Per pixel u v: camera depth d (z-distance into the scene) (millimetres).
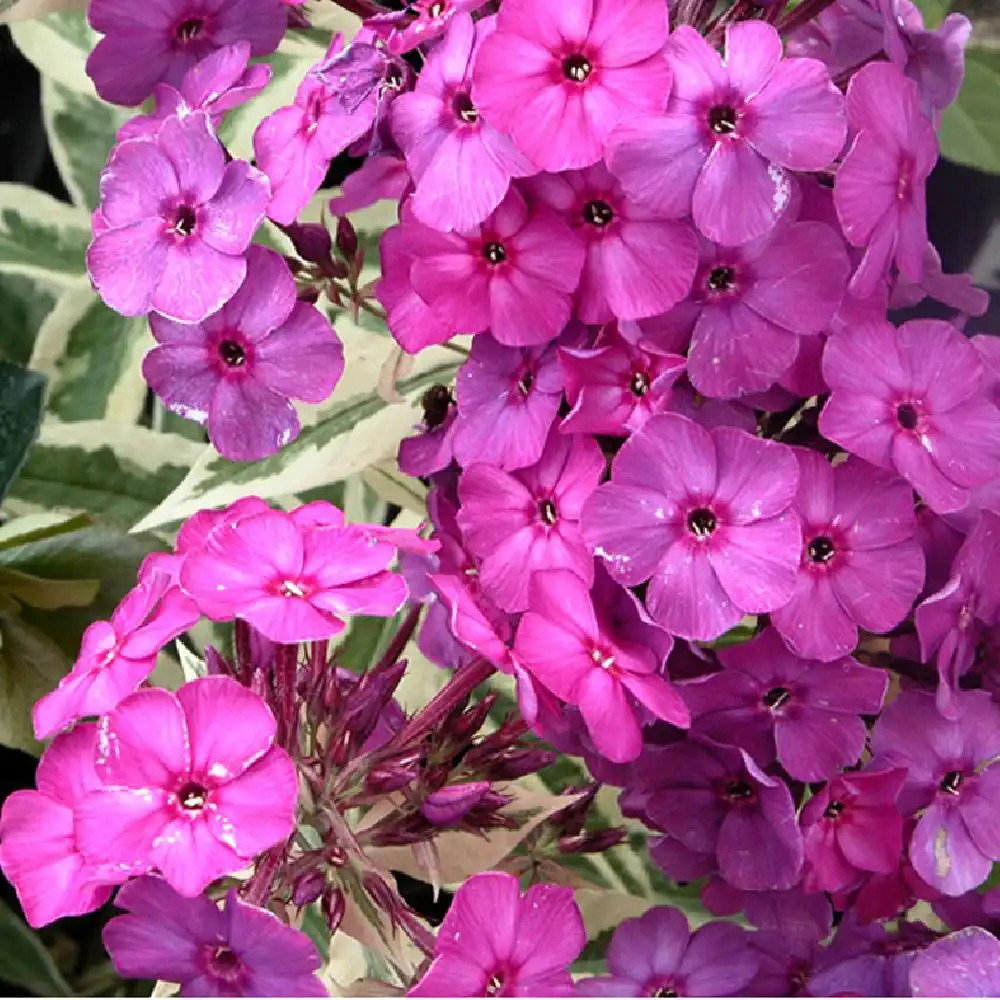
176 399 358
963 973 336
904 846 349
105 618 415
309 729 343
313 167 347
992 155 418
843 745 338
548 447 343
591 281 335
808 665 337
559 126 326
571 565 338
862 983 350
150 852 306
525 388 344
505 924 320
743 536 331
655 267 331
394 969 345
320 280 372
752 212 325
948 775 345
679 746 342
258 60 441
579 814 368
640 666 332
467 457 346
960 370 338
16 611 409
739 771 343
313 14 383
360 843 340
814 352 338
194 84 367
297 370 354
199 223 347
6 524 419
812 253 330
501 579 343
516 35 326
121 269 349
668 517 332
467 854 348
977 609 343
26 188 459
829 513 336
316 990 311
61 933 420
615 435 343
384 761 341
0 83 473
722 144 325
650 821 360
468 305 338
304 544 332
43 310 464
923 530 345
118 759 309
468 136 332
